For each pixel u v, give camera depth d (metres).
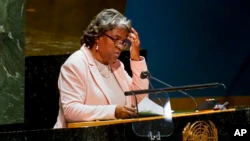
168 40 16.56
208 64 17.36
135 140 6.65
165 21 16.45
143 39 16.02
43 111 12.76
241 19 17.94
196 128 7.14
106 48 8.16
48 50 13.41
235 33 17.86
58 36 13.67
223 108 8.23
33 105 12.77
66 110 7.60
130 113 7.27
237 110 7.63
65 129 6.21
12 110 12.67
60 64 12.82
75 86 7.80
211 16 17.42
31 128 12.69
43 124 12.75
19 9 12.92
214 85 7.66
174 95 16.36
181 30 16.81
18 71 12.76
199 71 17.19
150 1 16.12
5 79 12.62
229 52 17.75
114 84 8.40
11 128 12.51
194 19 17.09
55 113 12.78
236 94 17.81
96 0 14.26
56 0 13.64
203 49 17.27
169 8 16.56
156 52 16.31
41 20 13.41
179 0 16.78
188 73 16.97
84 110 7.45
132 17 15.77
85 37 8.29
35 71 12.78
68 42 13.80
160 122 6.86
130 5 15.70
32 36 13.23
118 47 8.20
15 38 12.84
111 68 8.47
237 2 17.89
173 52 16.66
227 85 17.69
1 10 12.66
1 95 12.58
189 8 16.97
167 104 7.36
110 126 6.46
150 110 7.22
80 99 7.74
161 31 16.39
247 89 18.02
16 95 12.70
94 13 14.24
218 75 17.56
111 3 14.58
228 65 17.72
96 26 8.18
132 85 8.76
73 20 13.90
